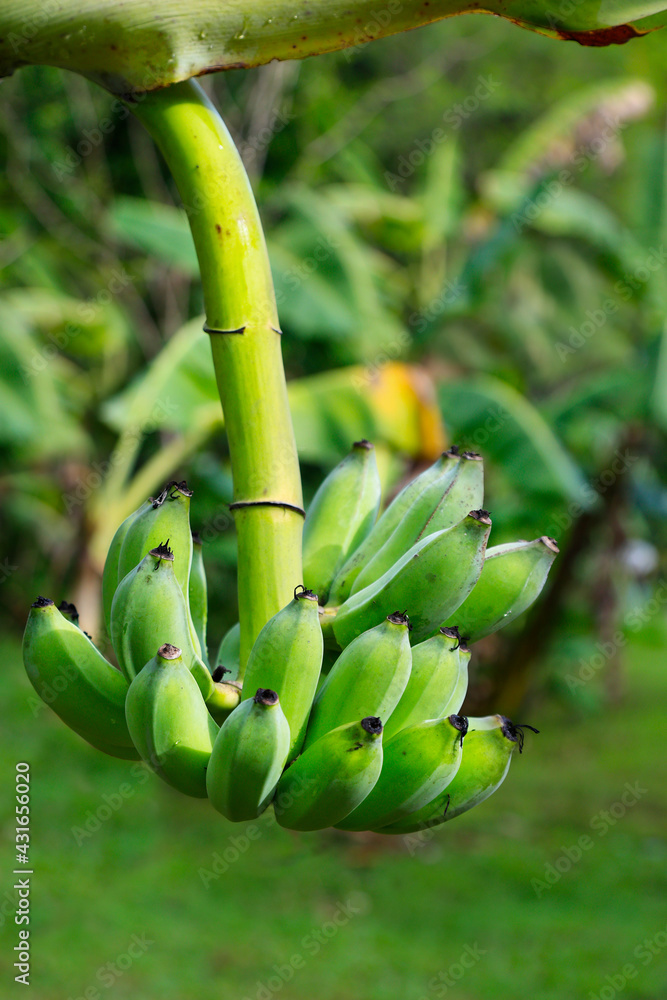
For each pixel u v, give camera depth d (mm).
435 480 1270
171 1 939
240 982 4074
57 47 948
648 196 5773
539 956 4445
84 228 7160
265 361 1026
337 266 5242
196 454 6039
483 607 1179
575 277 6656
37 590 8648
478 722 1146
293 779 984
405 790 1023
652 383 5184
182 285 7281
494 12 1062
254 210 1029
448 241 6715
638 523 7770
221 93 6648
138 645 1052
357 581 1228
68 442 5770
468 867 5680
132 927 4465
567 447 6492
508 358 6664
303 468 5973
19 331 5676
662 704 10086
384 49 9812
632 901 5164
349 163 7234
